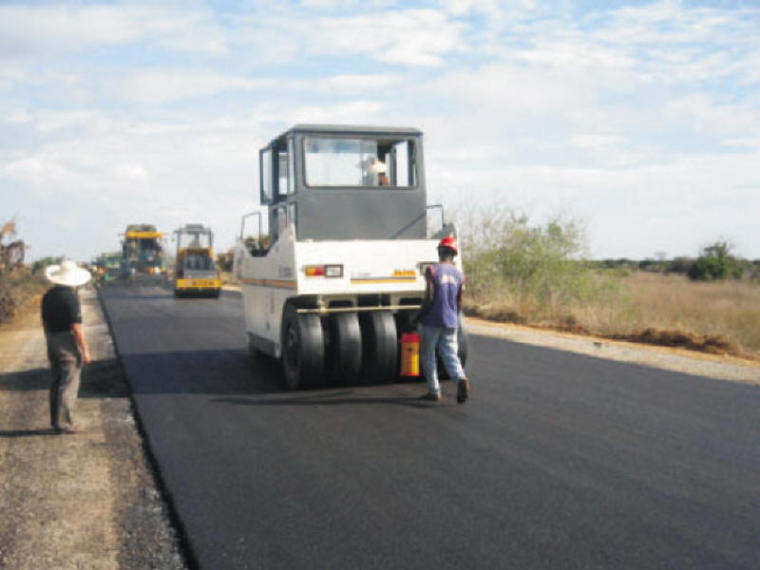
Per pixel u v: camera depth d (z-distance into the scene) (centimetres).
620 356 1170
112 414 806
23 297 2769
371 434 681
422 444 642
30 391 963
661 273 5128
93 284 4562
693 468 564
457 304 820
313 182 944
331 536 438
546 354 1195
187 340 1516
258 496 512
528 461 586
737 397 837
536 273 2109
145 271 4753
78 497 528
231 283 4928
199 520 468
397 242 912
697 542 421
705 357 1205
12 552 432
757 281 3338
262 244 1204
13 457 637
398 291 912
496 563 396
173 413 791
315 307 930
